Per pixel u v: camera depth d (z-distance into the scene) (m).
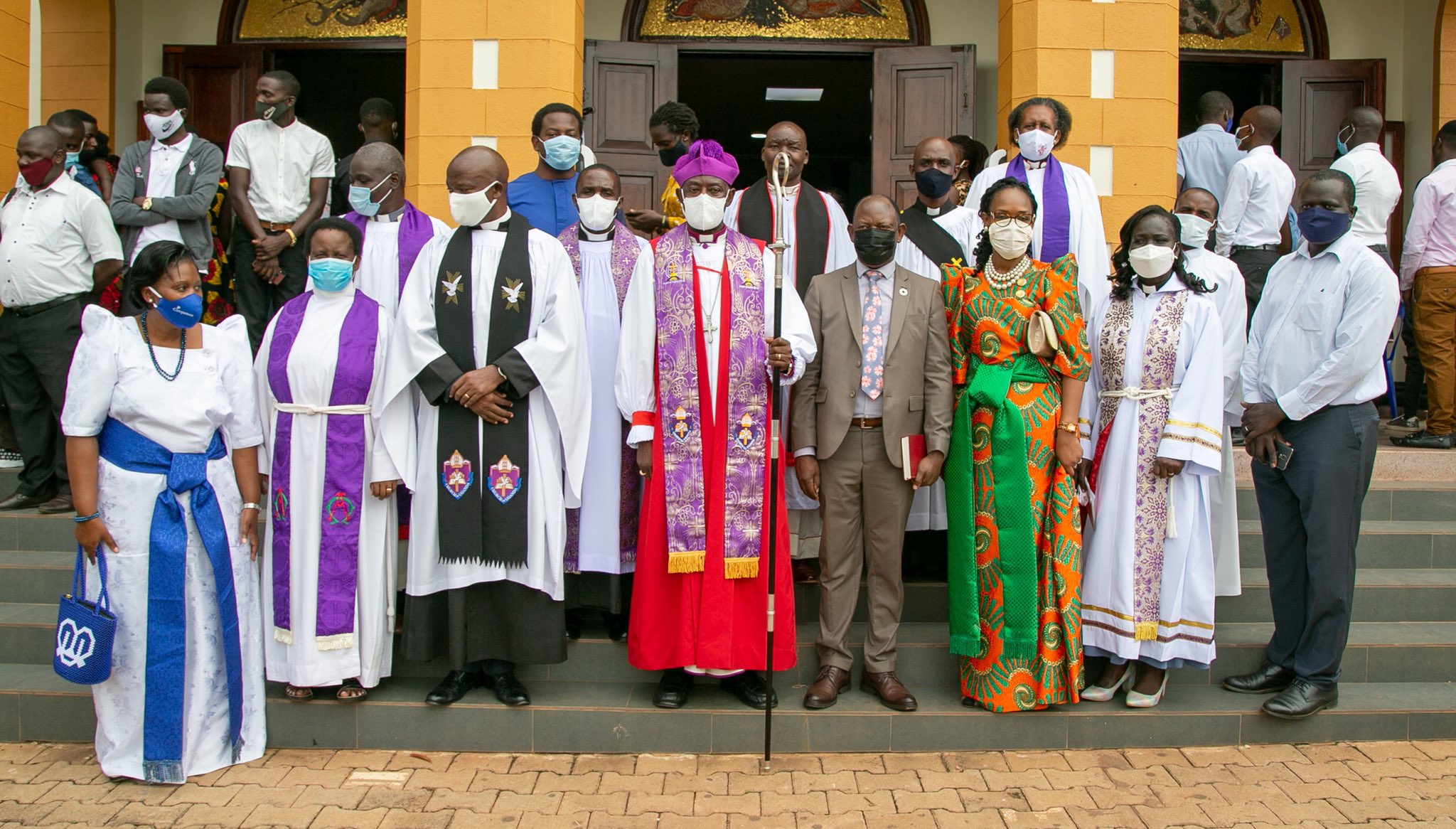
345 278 3.55
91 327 3.30
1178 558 3.58
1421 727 3.67
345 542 3.50
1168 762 3.49
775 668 3.54
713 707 3.59
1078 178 4.39
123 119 7.16
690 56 7.20
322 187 5.27
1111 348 3.72
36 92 6.69
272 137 5.18
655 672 3.90
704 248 3.66
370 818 3.09
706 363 3.55
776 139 4.28
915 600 4.19
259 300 5.21
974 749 3.57
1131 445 3.63
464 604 3.55
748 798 3.22
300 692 3.57
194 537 3.39
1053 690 3.54
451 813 3.12
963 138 5.55
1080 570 3.80
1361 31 7.39
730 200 4.37
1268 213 5.40
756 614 3.54
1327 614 3.61
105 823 3.05
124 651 3.31
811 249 4.24
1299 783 3.34
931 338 3.61
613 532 3.78
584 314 3.87
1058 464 3.58
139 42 7.27
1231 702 3.71
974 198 4.66
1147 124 5.70
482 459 3.53
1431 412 5.41
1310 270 3.70
